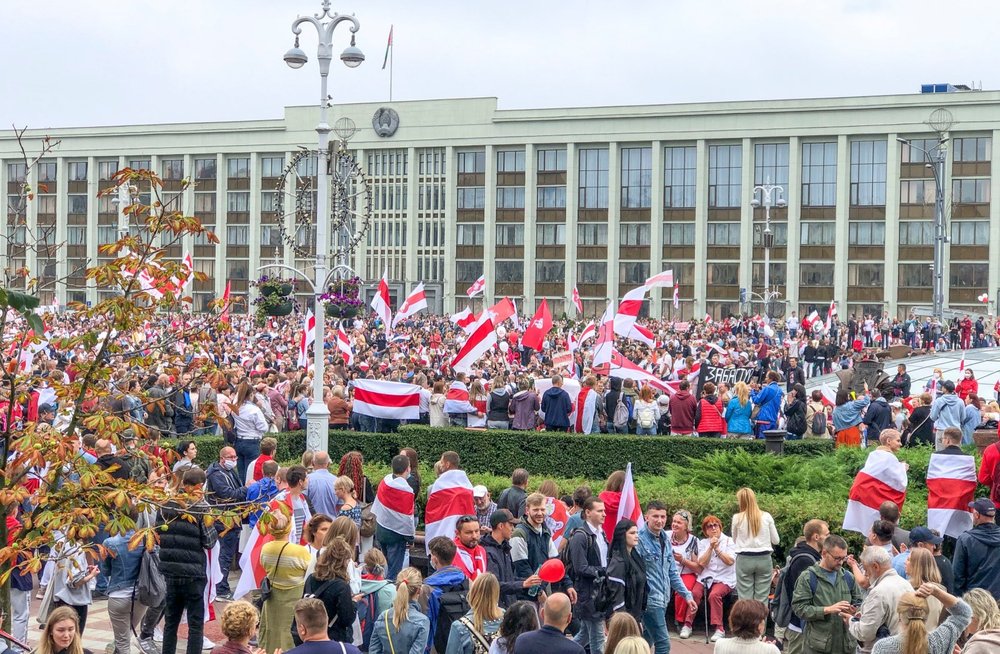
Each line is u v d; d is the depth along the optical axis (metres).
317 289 23.36
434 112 97.94
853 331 64.06
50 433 10.40
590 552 12.97
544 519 14.31
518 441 25.30
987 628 10.12
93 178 105.00
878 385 30.94
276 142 100.56
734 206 90.88
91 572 13.95
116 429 10.52
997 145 83.44
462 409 26.92
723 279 91.31
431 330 62.88
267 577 12.29
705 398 26.06
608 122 93.44
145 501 10.85
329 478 16.34
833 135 87.69
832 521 16.33
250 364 37.03
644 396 26.52
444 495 15.34
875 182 87.19
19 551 9.97
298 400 26.42
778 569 15.81
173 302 11.52
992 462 15.62
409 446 25.67
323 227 23.61
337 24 24.14
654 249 92.88
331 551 11.45
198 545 13.35
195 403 22.55
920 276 85.88
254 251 101.31
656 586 13.35
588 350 44.34
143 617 15.17
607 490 14.37
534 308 96.12
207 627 15.96
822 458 20.53
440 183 98.12
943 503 15.84
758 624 9.77
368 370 31.89
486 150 96.94
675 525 15.99
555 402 26.23
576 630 13.04
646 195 93.38
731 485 19.27
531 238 95.94
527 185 95.75
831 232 88.38
